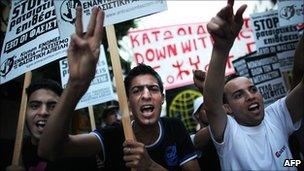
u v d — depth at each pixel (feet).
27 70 8.78
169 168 8.13
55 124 6.00
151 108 7.85
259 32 15.15
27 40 8.93
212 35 6.19
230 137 7.34
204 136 9.40
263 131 7.59
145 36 15.80
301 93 7.32
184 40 15.92
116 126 8.34
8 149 9.39
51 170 8.19
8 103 20.67
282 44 15.15
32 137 8.59
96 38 5.92
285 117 7.66
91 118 13.46
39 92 8.50
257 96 7.78
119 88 7.47
